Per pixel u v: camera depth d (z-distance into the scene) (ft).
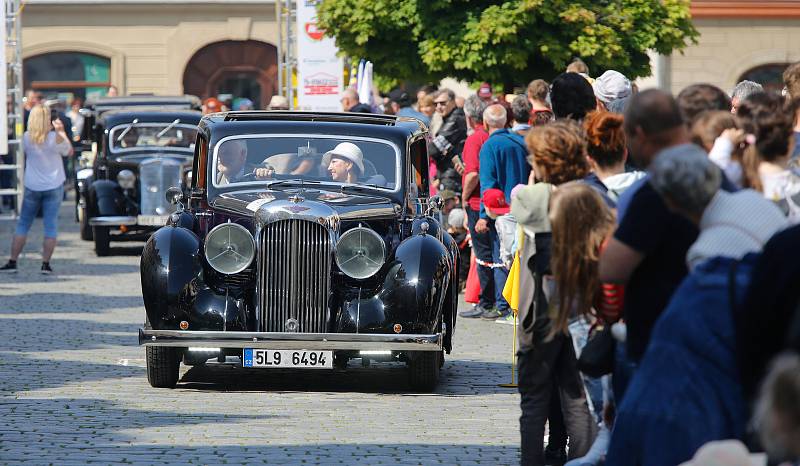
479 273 75.31
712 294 25.73
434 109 100.17
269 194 55.83
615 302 32.09
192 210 57.16
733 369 25.53
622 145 35.70
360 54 111.45
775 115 32.12
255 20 187.73
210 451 40.83
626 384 31.81
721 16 165.68
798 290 22.86
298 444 42.09
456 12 108.47
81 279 92.32
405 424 45.93
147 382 53.93
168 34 187.32
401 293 50.49
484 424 46.19
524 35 106.01
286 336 49.90
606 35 104.58
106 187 108.99
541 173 36.19
